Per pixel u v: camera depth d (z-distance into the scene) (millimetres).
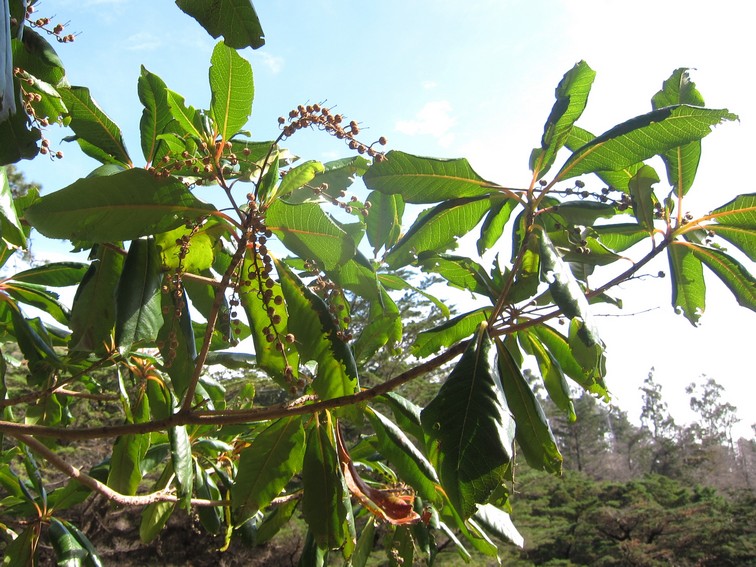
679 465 10922
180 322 603
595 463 12555
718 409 15922
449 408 503
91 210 511
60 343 860
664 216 630
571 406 674
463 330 737
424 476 638
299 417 643
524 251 555
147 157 654
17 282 763
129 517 3535
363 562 783
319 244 538
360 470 911
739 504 6602
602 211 600
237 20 413
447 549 4312
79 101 622
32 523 753
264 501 632
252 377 2525
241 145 613
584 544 6043
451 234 686
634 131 564
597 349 500
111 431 514
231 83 548
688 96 643
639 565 5625
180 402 605
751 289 615
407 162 610
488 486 479
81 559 723
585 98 582
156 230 527
